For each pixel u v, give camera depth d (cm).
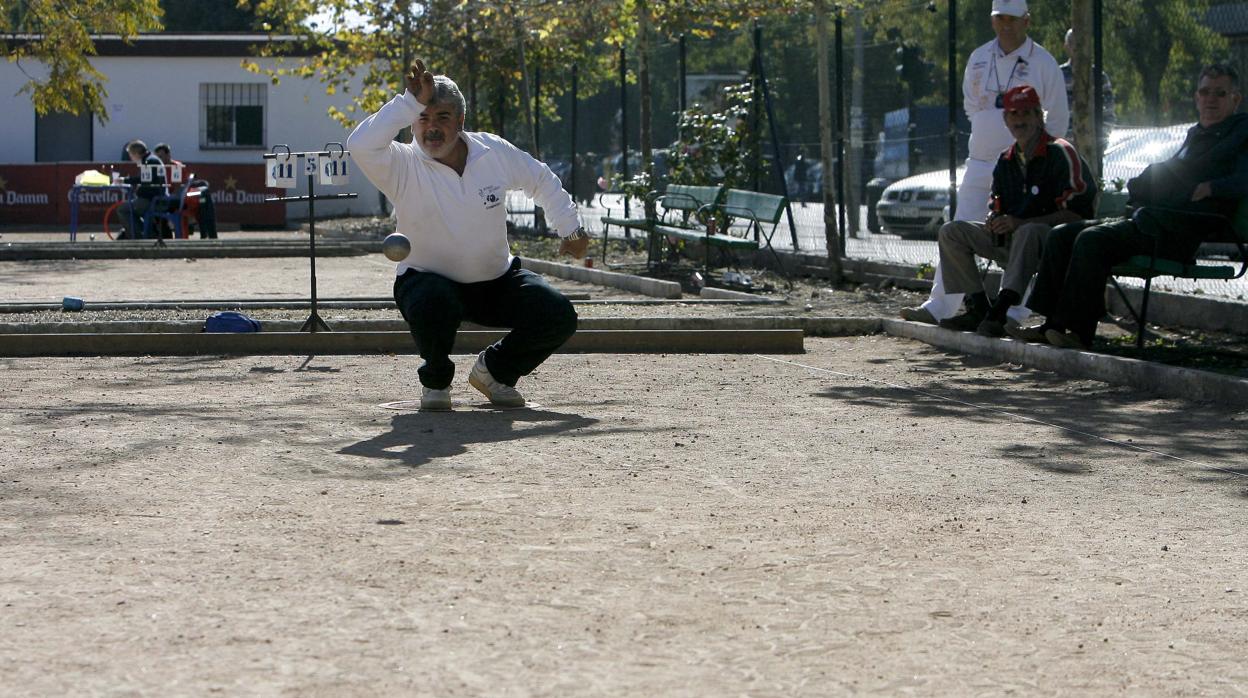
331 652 359
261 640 367
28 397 798
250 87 3469
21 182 3216
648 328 1134
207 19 5381
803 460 625
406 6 2538
